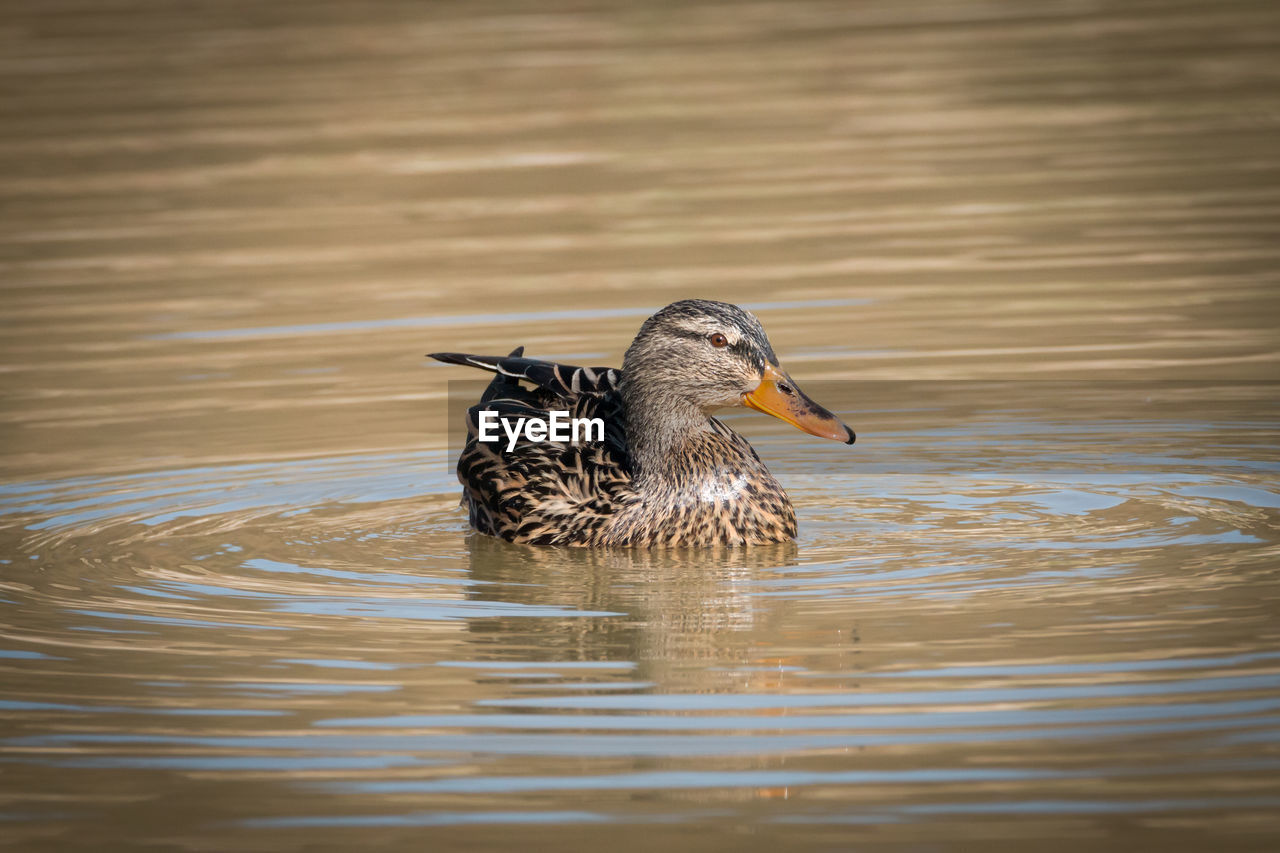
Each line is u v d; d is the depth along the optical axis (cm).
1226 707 845
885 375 1594
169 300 1920
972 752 807
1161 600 1019
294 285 1972
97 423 1502
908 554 1154
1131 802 756
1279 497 1253
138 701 892
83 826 761
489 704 884
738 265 1978
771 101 2870
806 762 804
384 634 1002
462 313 1827
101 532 1227
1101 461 1362
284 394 1583
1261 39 3170
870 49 3262
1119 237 2030
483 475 1243
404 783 794
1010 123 2656
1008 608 1017
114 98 3031
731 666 932
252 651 970
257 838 747
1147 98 2770
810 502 1305
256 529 1239
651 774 797
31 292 1969
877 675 908
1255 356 1599
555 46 3419
